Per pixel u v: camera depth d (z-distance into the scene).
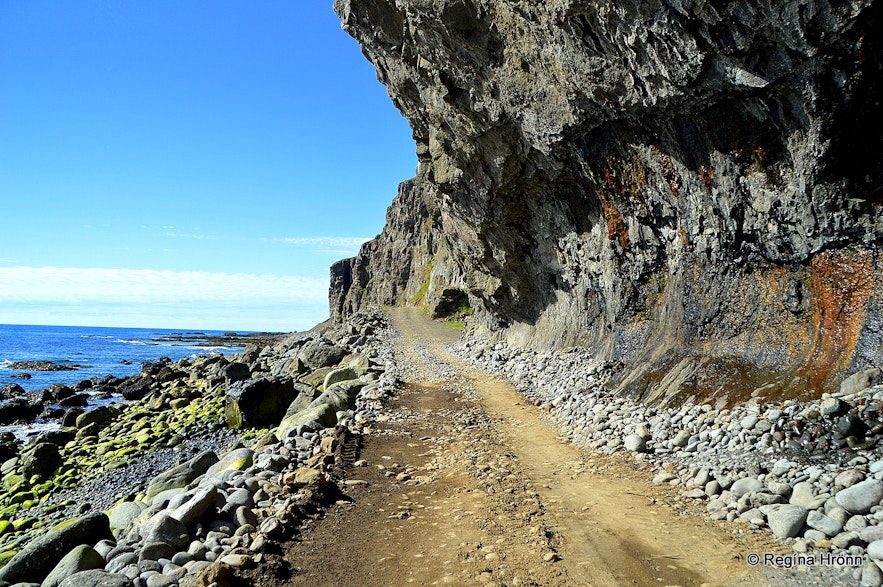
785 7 10.50
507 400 23.05
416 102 31.08
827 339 12.41
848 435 9.21
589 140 19.28
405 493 11.20
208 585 6.91
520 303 37.47
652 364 17.83
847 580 6.23
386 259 143.25
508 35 18.83
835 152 11.79
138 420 33.34
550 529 8.83
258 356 70.75
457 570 7.54
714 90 13.30
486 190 28.97
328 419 18.98
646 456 12.41
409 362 39.28
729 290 15.74
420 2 20.70
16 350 120.19
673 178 16.77
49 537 9.98
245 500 10.56
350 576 7.46
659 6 12.32
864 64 10.57
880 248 11.78
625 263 21.19
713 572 7.02
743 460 10.20
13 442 30.88
